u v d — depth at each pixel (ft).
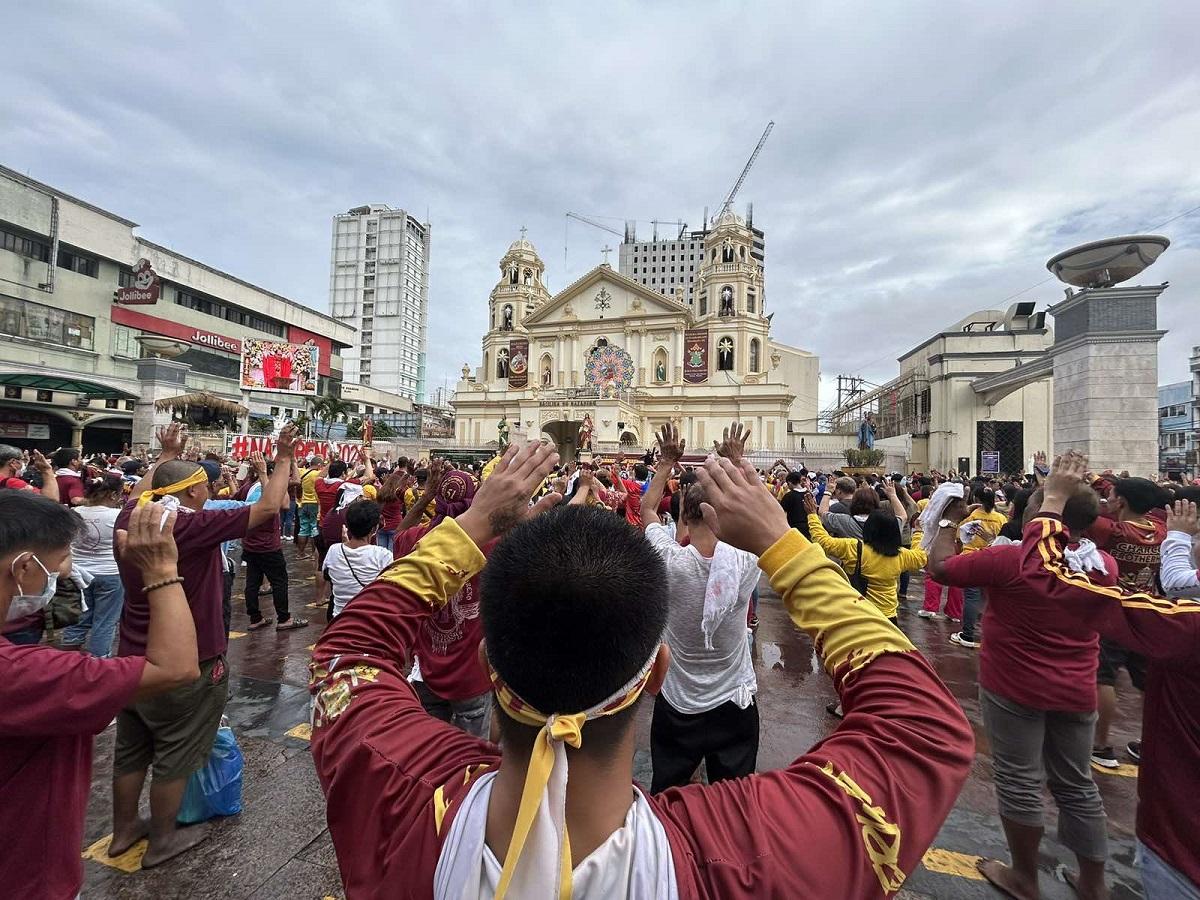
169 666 5.28
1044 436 101.71
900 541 15.60
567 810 2.77
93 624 15.81
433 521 15.70
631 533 3.16
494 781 2.97
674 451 11.09
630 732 2.92
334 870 9.73
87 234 101.65
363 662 3.73
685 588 9.52
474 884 2.55
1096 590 7.32
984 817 11.94
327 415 122.62
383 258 338.75
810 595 3.60
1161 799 6.72
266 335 144.77
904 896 9.64
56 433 92.94
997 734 9.82
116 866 9.73
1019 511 17.31
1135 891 9.82
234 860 9.92
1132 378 46.44
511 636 2.78
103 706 4.89
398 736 3.32
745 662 9.89
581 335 156.97
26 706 4.65
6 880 4.96
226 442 72.28
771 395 140.15
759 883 2.52
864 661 3.43
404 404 206.90
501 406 157.58
